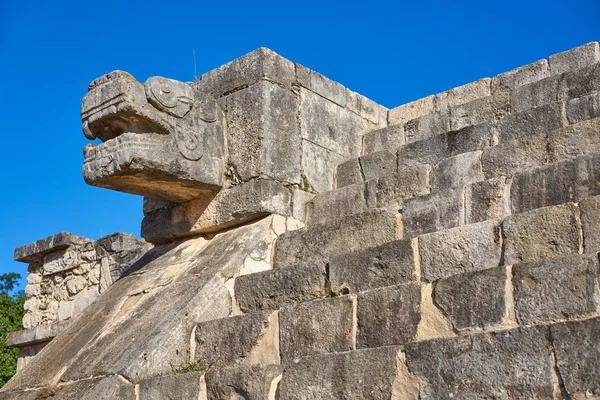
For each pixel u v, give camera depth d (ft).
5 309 60.54
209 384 15.56
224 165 22.06
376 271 16.35
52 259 42.24
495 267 13.79
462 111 23.71
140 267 22.17
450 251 15.55
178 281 19.72
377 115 26.45
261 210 20.95
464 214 17.22
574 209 14.33
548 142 18.22
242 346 16.74
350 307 15.35
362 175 22.94
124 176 20.16
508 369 12.37
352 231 18.85
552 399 11.87
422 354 13.29
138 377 16.72
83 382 17.26
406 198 19.92
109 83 19.92
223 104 22.59
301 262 19.53
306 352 15.71
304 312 15.98
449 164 19.70
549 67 24.26
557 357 11.96
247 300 18.42
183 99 21.09
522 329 12.42
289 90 22.71
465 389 12.71
